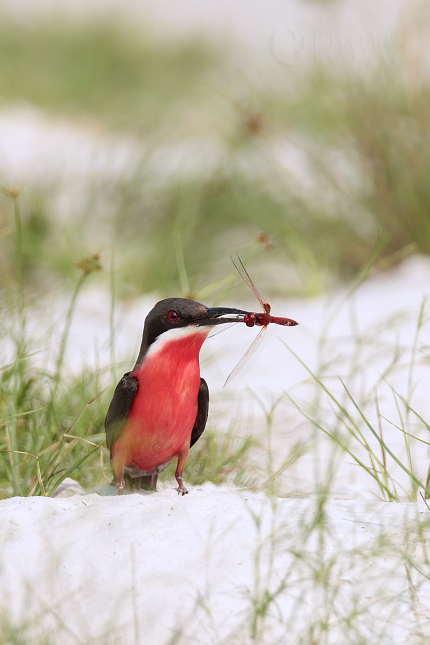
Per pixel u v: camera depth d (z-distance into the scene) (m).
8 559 4.84
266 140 16.81
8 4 34.16
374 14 15.76
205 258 15.75
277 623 4.34
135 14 35.16
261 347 11.77
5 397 7.93
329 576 4.72
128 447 6.46
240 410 9.66
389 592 4.66
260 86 18.09
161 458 6.64
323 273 15.01
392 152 15.05
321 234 15.70
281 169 16.53
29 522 5.41
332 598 4.43
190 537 5.18
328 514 5.71
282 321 6.36
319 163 15.83
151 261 15.41
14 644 4.00
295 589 4.64
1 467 7.15
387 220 15.10
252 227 16.34
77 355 10.93
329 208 15.84
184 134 20.81
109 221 16.91
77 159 19.52
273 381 10.45
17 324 10.48
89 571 4.75
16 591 4.54
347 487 7.59
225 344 12.14
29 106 27.34
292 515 5.63
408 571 4.72
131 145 21.02
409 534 5.27
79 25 33.03
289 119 16.75
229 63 23.91
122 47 31.28
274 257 15.70
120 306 13.78
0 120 24.91
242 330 12.69
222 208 16.52
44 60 30.86
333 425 8.94
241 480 7.85
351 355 10.73
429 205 14.80
